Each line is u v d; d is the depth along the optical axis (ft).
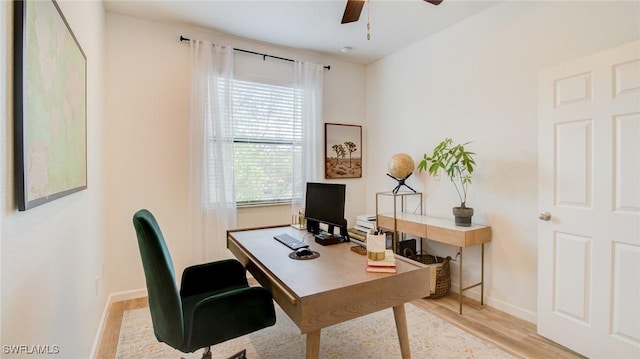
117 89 9.25
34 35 3.33
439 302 9.37
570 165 6.81
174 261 10.06
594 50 6.81
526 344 7.09
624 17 6.38
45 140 3.65
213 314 4.71
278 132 11.79
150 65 9.68
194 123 9.99
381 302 4.93
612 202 6.16
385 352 6.80
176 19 9.63
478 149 9.32
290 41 11.30
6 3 2.80
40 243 3.61
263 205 11.57
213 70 10.27
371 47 11.91
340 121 13.35
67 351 4.67
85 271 5.96
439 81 10.55
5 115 2.79
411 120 11.71
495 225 8.91
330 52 12.43
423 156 11.21
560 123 6.99
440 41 10.47
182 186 10.16
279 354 6.74
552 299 7.16
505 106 8.59
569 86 6.81
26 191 3.07
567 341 6.85
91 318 6.46
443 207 10.53
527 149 8.11
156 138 9.78
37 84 3.41
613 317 6.15
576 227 6.72
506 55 8.54
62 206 4.50
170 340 4.62
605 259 6.26
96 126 7.41
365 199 13.97
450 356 6.61
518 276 8.37
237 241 7.31
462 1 8.57
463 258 9.85
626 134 5.97
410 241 11.04
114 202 9.27
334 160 13.15
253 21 9.78
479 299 9.37
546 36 7.66
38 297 3.54
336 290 4.46
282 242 7.13
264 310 5.12
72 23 5.18
